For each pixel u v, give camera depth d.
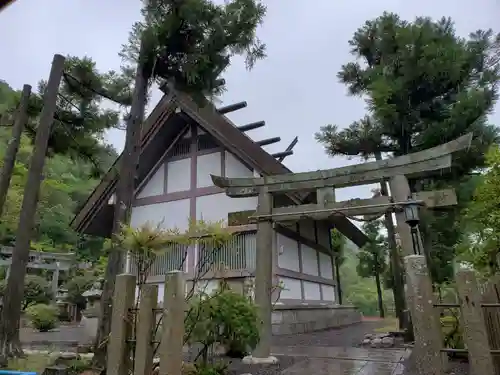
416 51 9.92
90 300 10.41
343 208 6.74
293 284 11.70
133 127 6.46
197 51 6.57
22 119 8.89
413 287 3.63
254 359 6.05
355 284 39.97
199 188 12.09
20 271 6.82
